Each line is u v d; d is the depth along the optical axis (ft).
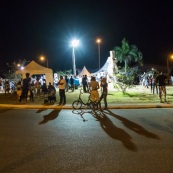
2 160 24.52
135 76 112.78
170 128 36.50
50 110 57.26
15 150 27.61
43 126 39.81
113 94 89.86
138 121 42.09
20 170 21.83
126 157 24.34
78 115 49.67
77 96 86.17
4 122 43.68
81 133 34.63
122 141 30.09
